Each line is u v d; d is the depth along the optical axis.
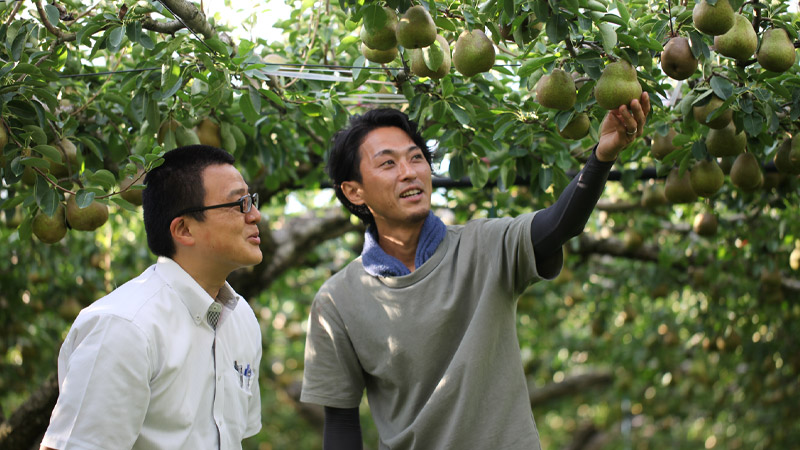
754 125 2.41
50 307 4.98
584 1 2.15
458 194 4.63
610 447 14.98
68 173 2.62
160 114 2.79
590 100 2.43
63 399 1.77
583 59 2.22
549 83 2.26
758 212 4.07
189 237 2.00
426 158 2.49
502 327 2.25
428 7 2.18
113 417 1.76
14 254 4.62
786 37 2.33
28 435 3.65
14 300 4.66
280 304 7.54
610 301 6.71
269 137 3.37
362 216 2.51
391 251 2.42
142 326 1.84
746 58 2.32
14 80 2.41
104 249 4.86
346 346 2.40
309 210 5.73
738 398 8.20
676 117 2.87
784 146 2.67
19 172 2.32
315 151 3.66
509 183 3.21
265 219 4.70
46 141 2.39
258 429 2.28
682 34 2.34
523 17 2.20
